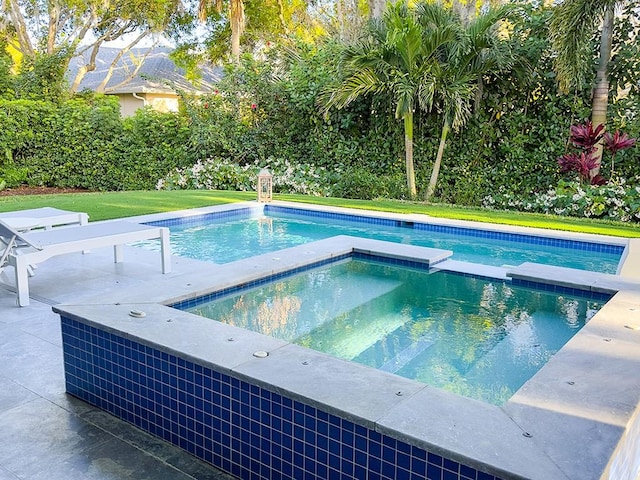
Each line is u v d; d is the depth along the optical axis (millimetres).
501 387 2896
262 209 9172
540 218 8195
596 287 3982
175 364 2320
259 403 2082
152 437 2434
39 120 11969
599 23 8680
